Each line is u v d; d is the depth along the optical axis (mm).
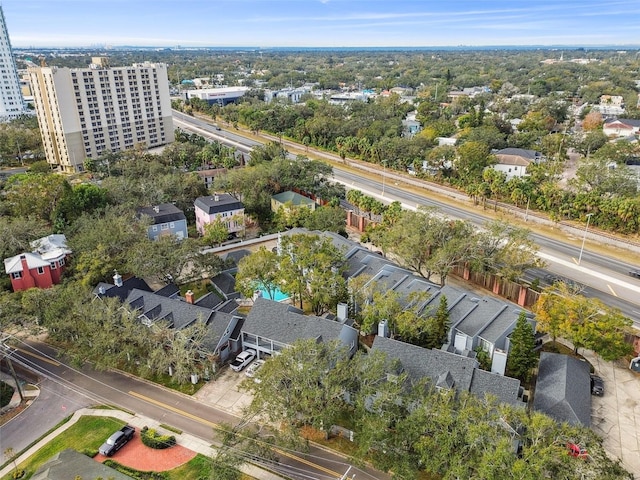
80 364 52500
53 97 139875
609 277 75250
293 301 66688
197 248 70875
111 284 66250
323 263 61438
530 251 68500
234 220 93125
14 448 43969
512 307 56188
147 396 50750
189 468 41406
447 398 38688
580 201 95250
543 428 35531
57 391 51719
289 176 109812
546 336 59344
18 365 56156
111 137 156750
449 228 72312
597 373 52406
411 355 46969
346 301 61375
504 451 32844
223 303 62938
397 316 53812
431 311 57375
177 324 56250
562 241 89812
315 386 42031
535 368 52906
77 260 70250
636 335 54281
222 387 51875
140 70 162000
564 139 147250
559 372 47250
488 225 72562
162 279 70188
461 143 147875
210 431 45656
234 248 87750
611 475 32438
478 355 51719
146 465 41719
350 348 51000
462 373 44156
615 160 123250
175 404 49438
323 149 170875
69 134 144125
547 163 124438
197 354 54594
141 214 86000
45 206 92500
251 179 104750
